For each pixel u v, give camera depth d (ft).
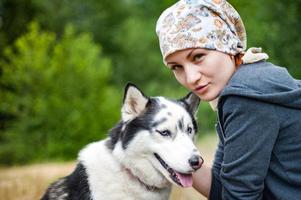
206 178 12.89
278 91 10.61
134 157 13.43
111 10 120.57
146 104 14.05
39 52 59.93
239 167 10.85
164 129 13.48
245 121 10.65
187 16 11.43
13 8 86.53
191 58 11.39
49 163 54.08
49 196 14.37
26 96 59.93
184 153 12.94
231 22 11.93
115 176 13.41
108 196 13.38
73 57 61.46
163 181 13.80
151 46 112.27
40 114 59.26
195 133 14.49
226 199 11.46
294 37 46.19
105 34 115.44
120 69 109.81
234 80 10.93
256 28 48.01
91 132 60.03
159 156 13.46
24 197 25.25
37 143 59.72
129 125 13.73
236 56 11.74
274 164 10.97
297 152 10.75
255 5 52.21
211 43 11.21
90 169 13.58
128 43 111.34
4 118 67.46
